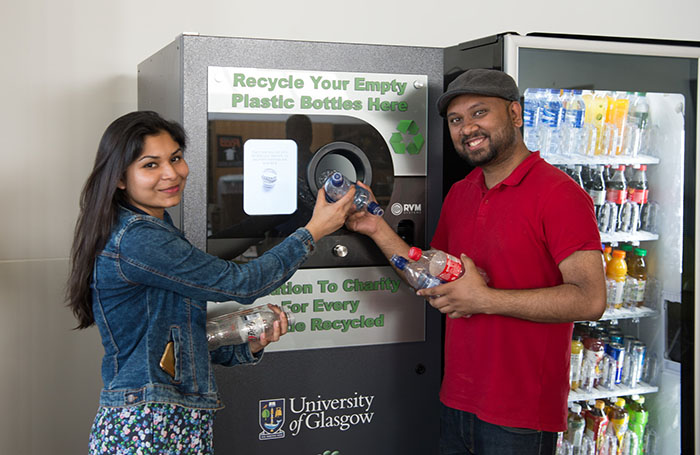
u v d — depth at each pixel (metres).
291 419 2.05
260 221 1.96
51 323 2.53
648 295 2.59
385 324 2.11
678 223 2.46
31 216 2.48
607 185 2.50
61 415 2.56
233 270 1.58
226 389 1.99
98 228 1.49
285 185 1.98
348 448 2.12
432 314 2.16
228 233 1.94
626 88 2.26
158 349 1.52
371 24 2.84
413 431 2.18
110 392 1.50
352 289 2.07
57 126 2.50
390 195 2.09
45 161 2.49
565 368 1.85
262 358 2.01
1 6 2.39
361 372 2.10
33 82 2.46
